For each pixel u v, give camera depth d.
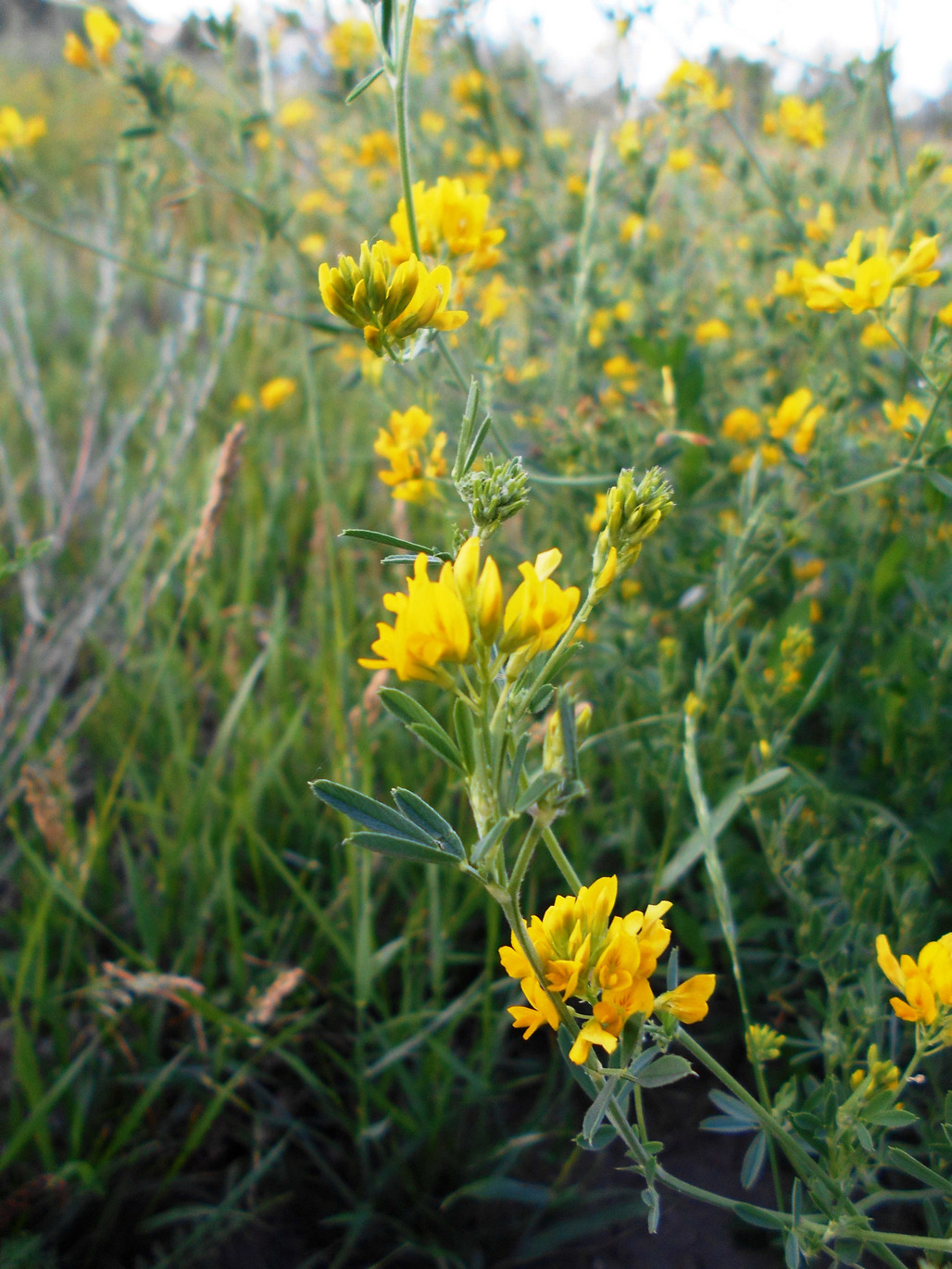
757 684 0.29
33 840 0.34
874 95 0.40
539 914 0.31
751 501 0.26
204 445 0.53
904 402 0.31
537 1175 0.27
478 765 0.13
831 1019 0.21
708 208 0.52
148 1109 0.27
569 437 0.33
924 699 0.29
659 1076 0.15
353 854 0.28
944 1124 0.17
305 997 0.29
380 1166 0.27
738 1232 0.25
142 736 0.38
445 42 0.48
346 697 0.34
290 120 0.61
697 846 0.24
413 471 0.27
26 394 0.48
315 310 0.44
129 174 0.42
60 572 0.48
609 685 0.34
